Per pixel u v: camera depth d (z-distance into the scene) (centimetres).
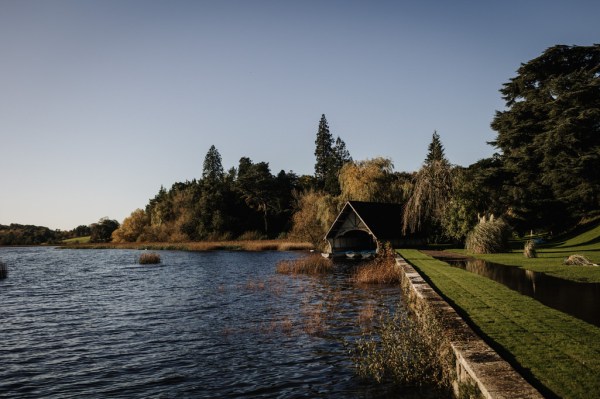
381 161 6075
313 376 1087
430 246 5000
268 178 10500
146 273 4072
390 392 944
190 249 8006
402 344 1062
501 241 3662
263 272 3819
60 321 1933
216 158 13725
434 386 945
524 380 664
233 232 9694
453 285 1702
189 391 1030
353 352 1277
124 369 1220
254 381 1077
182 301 2367
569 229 4925
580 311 1248
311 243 6856
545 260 2834
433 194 4606
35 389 1084
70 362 1304
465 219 4453
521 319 1088
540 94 4891
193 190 10806
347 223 4953
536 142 4606
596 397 624
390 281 2773
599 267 2345
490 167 4922
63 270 4641
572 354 802
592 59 4959
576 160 4131
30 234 16038
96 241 12825
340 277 3228
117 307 2256
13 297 2692
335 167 11225
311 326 1623
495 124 5444
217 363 1236
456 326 1008
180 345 1450
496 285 1688
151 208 12206
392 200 5847
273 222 10588
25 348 1475
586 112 4156
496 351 834
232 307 2119
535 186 4603
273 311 1970
